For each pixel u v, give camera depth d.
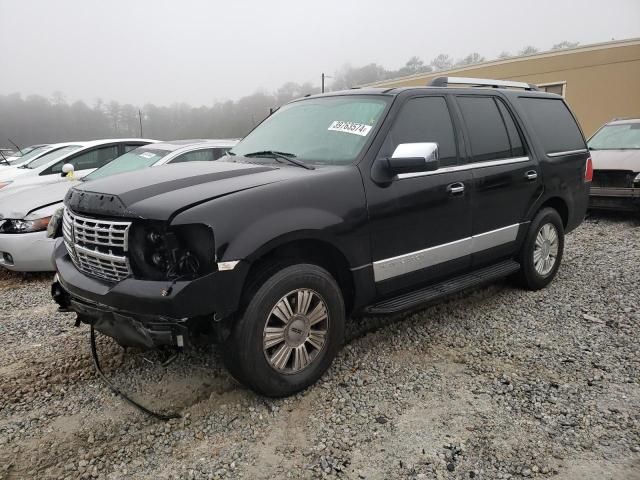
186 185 3.08
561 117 5.53
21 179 8.60
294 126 4.21
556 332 4.20
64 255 3.53
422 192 3.77
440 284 4.19
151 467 2.67
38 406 3.24
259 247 2.87
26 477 2.61
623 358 3.71
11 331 4.48
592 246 7.04
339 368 3.65
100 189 3.12
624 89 17.44
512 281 5.25
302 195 3.15
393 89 4.02
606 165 8.45
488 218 4.39
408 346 3.99
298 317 3.20
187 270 2.81
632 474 2.53
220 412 3.14
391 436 2.87
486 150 4.43
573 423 2.94
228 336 2.98
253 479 2.57
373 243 3.51
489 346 3.97
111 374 3.62
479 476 2.54
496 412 3.07
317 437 2.88
